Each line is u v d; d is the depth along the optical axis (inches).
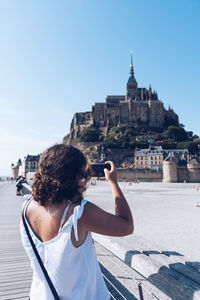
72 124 7800.2
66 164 65.5
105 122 6943.9
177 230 550.3
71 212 63.0
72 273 58.6
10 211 618.8
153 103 6683.1
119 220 66.1
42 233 64.6
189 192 1999.3
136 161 5167.3
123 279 201.9
